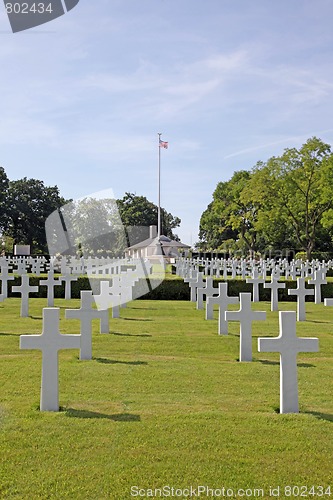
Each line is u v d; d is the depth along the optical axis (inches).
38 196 2962.6
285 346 265.6
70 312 383.2
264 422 247.8
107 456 209.9
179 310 735.1
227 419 250.7
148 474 196.4
